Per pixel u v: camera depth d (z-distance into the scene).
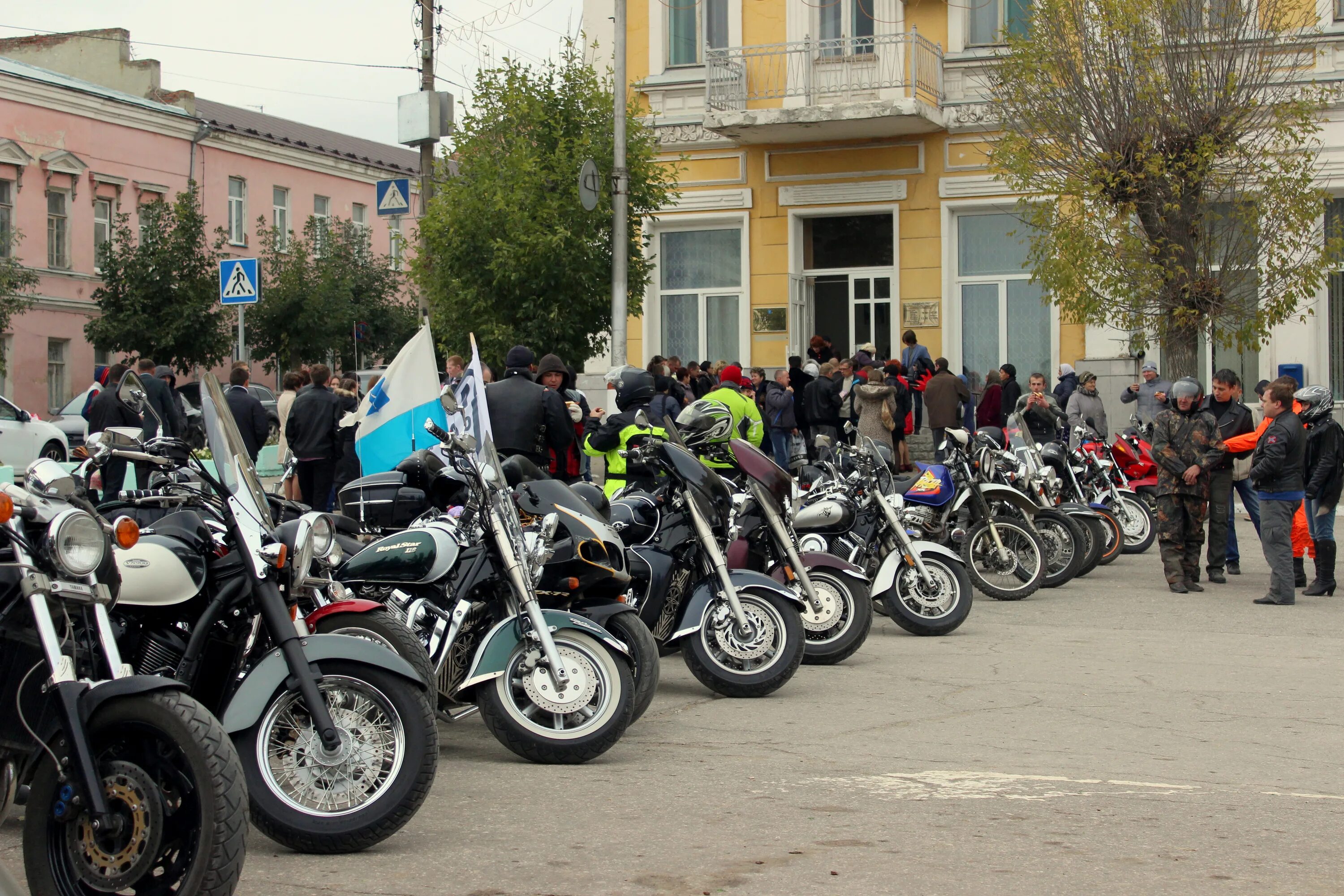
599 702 6.33
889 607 10.20
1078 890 4.55
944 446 12.38
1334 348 21.41
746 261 24.19
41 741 4.23
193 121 42.56
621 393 9.38
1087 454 15.28
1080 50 17.69
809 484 10.70
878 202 23.53
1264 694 8.11
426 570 6.32
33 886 4.24
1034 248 18.47
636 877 4.70
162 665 5.03
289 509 6.73
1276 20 17.30
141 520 6.01
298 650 4.93
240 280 16.88
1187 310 17.33
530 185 18.30
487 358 18.50
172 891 4.21
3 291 31.91
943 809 5.56
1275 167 17.59
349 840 4.93
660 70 24.55
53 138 38.12
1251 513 14.08
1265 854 4.95
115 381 15.39
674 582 7.96
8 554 4.48
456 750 6.78
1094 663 9.13
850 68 23.28
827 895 4.49
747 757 6.52
